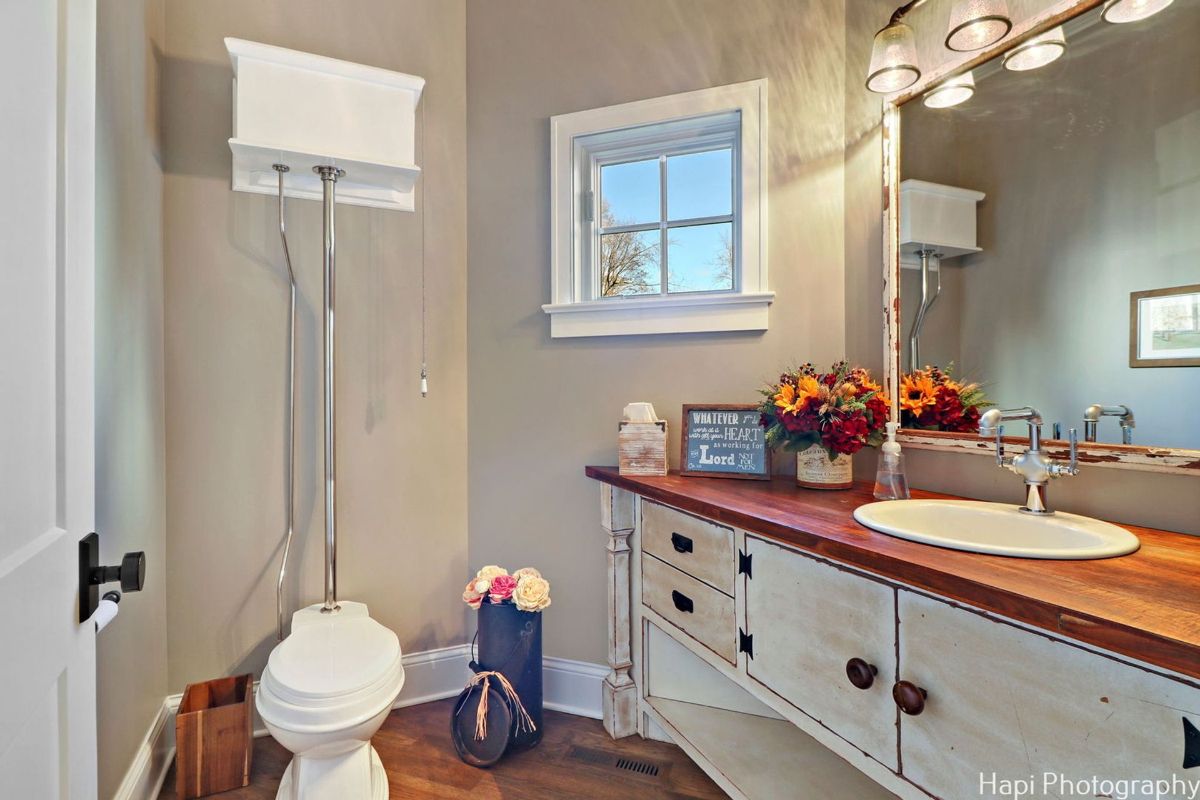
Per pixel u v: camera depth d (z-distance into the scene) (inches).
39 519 26.0
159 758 65.4
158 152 68.7
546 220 81.6
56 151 28.1
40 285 26.4
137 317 61.1
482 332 84.5
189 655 72.2
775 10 71.7
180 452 71.8
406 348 82.3
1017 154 51.5
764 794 53.6
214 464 73.4
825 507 51.9
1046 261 49.3
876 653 38.8
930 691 35.1
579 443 80.1
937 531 50.5
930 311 59.5
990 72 53.7
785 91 71.3
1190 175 40.4
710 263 76.3
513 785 64.5
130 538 58.4
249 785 64.2
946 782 34.2
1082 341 46.8
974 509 48.6
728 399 73.2
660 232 78.7
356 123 67.8
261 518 75.5
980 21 46.4
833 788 54.3
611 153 80.5
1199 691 24.3
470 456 84.9
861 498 56.1
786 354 71.3
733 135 75.1
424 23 83.2
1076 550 36.1
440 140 84.0
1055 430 48.8
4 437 23.0
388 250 81.4
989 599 30.9
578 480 80.3
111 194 54.1
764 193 71.1
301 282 77.3
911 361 61.5
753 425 68.0
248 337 75.0
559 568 81.4
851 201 69.1
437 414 83.9
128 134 58.9
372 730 54.0
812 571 44.1
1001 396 52.9
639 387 77.2
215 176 73.5
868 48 66.9
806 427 59.4
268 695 52.8
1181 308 40.9
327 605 71.2
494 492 84.2
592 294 81.3
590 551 79.7
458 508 84.7
